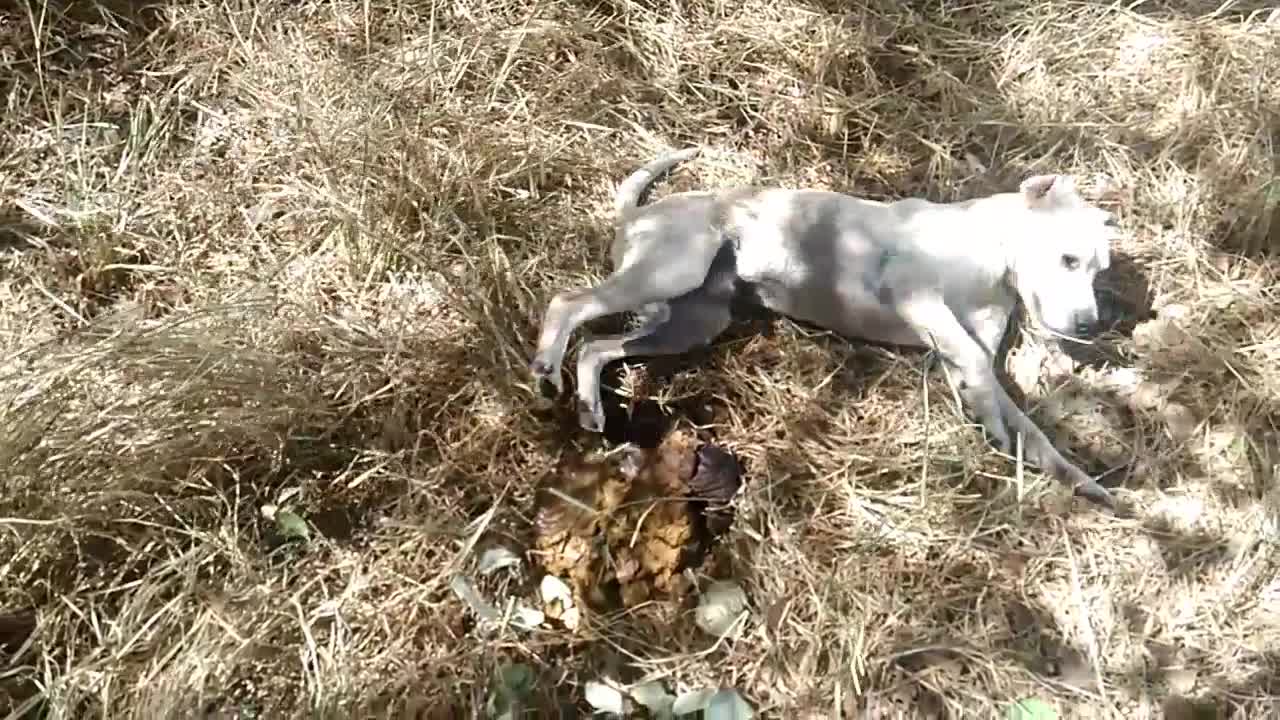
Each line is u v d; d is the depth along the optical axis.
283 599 0.94
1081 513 1.03
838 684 0.92
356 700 0.88
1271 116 1.28
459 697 0.91
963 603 0.98
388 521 0.99
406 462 1.04
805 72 1.34
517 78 1.31
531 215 1.20
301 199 1.19
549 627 0.95
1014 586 0.99
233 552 0.95
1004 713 0.92
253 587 0.94
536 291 1.14
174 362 0.99
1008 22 1.39
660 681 0.93
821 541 1.00
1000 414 1.04
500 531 1.00
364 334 1.09
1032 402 1.10
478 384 1.07
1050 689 0.93
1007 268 1.06
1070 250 1.02
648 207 1.09
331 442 1.03
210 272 1.15
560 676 0.93
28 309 1.10
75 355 0.99
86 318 1.11
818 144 1.28
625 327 1.12
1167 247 1.20
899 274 1.04
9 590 0.92
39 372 0.98
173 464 0.97
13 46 1.28
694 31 1.37
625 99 1.30
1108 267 1.12
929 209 1.07
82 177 1.19
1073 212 1.03
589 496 0.98
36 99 1.26
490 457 1.04
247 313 1.07
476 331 1.10
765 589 0.97
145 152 1.22
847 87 1.33
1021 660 0.95
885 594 0.97
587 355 1.04
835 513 1.02
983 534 1.01
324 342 1.08
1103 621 0.97
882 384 1.09
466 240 1.17
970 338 1.04
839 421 1.08
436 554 0.98
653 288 1.02
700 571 0.98
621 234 1.09
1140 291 1.17
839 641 0.95
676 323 1.07
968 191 1.25
